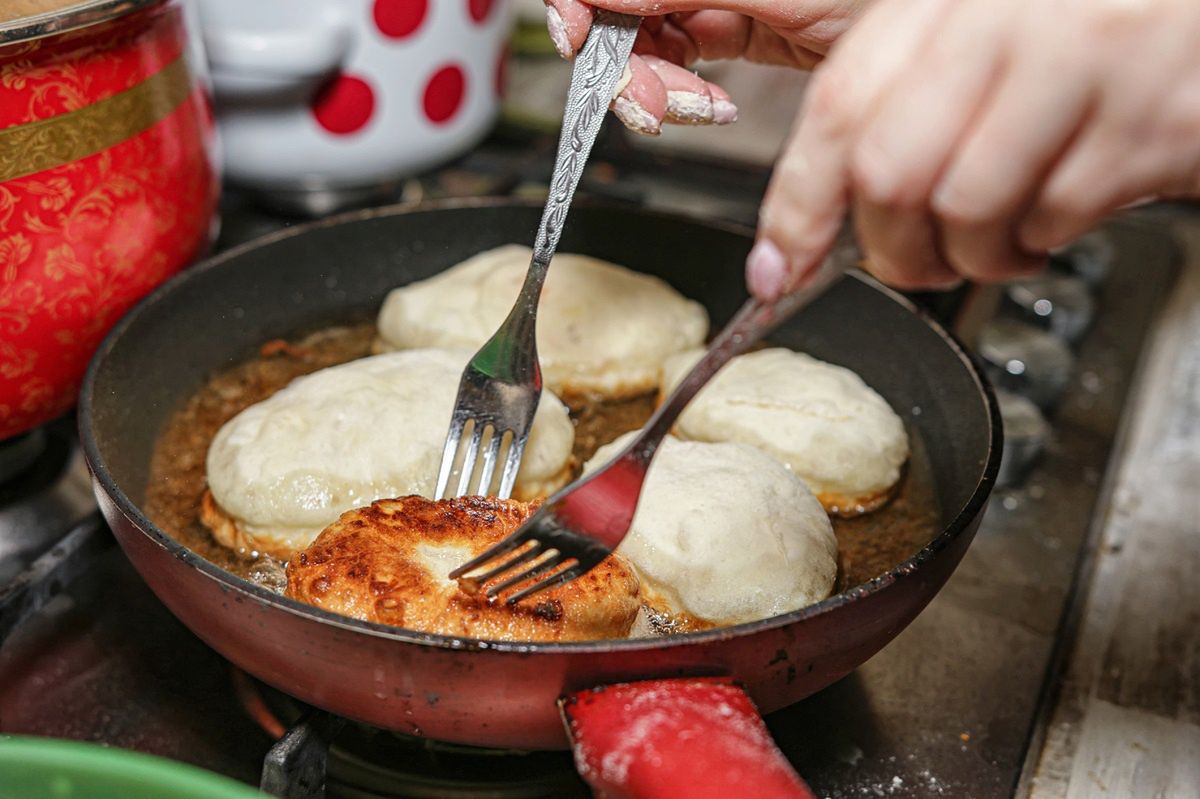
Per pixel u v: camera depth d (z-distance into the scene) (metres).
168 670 0.89
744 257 1.24
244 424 1.02
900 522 1.03
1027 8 0.48
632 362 1.19
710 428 1.09
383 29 1.24
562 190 0.88
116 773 0.55
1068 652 0.97
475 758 0.85
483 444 0.92
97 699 0.86
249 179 1.34
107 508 0.75
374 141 1.31
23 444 1.03
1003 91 0.49
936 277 0.60
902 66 0.50
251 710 0.86
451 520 0.81
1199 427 1.28
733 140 1.69
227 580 0.65
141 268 0.96
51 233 0.86
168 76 0.94
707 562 0.89
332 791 0.82
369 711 0.68
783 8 0.86
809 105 0.53
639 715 0.62
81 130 0.85
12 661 0.89
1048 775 0.84
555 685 0.64
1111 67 0.47
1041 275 1.46
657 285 1.25
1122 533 1.12
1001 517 1.13
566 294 1.21
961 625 0.99
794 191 0.55
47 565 0.86
